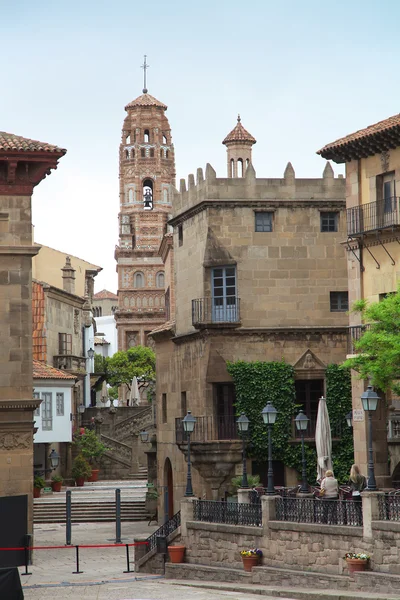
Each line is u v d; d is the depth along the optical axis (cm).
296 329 6131
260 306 6150
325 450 5300
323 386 6131
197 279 6278
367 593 3684
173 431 6600
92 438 8894
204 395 6119
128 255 16025
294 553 4200
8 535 4609
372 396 3991
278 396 6069
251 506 4494
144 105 16650
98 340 16150
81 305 9938
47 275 10331
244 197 6178
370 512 3866
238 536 4512
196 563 4747
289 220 6209
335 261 6225
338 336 6178
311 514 4166
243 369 6072
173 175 16638
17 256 5109
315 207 6234
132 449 9212
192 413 6294
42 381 8350
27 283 5109
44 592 4247
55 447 8619
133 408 10206
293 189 6212
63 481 8581
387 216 5291
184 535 4838
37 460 8450
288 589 3928
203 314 6169
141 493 7875
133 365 12900
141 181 16450
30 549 5106
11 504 4619
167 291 7312
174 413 6606
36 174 5147
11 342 5075
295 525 4194
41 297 8919
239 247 6162
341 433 6072
